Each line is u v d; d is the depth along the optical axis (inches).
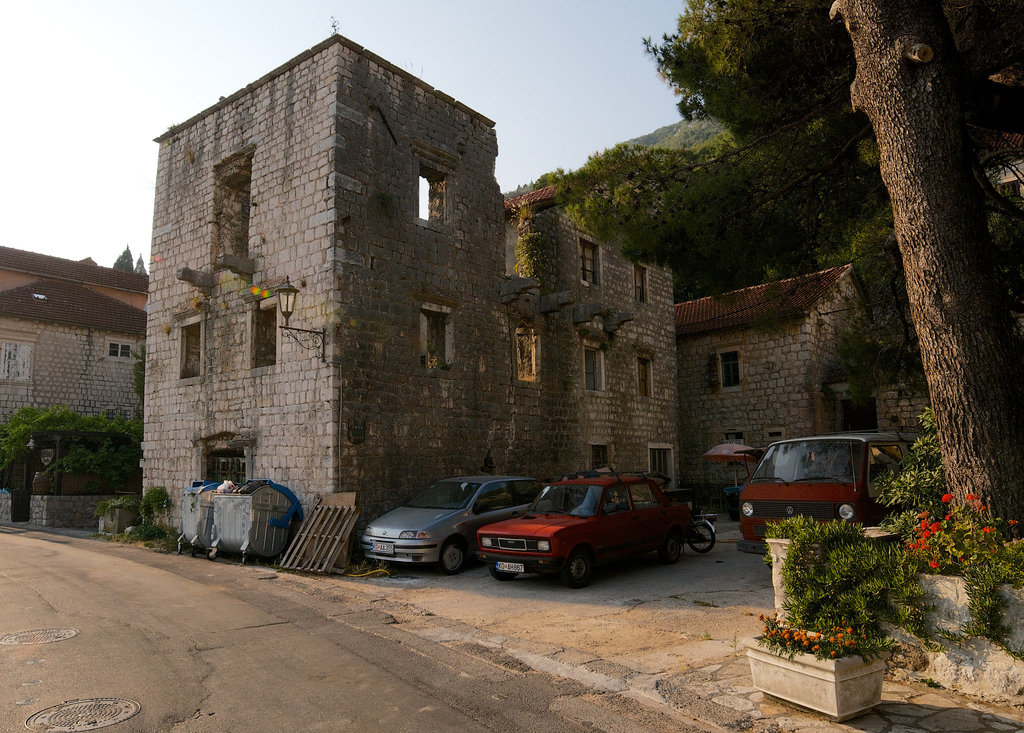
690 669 230.5
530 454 664.4
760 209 388.5
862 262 449.1
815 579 209.9
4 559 496.1
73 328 1063.6
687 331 958.4
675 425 903.7
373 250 541.0
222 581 410.9
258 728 179.0
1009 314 239.0
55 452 849.5
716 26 349.7
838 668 177.9
